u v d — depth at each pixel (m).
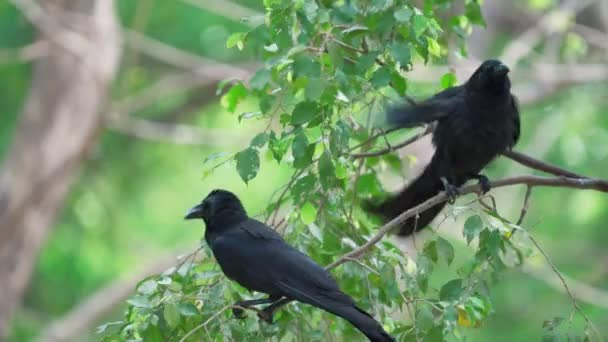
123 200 20.84
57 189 17.61
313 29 7.48
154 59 21.23
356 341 7.86
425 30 7.60
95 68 17.05
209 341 6.91
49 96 17.56
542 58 18.66
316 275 7.11
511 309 19.12
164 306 7.02
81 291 20.38
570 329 7.12
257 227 7.53
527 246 7.48
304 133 7.36
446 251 7.24
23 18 19.22
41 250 17.81
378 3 7.29
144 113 21.31
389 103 7.77
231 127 20.52
